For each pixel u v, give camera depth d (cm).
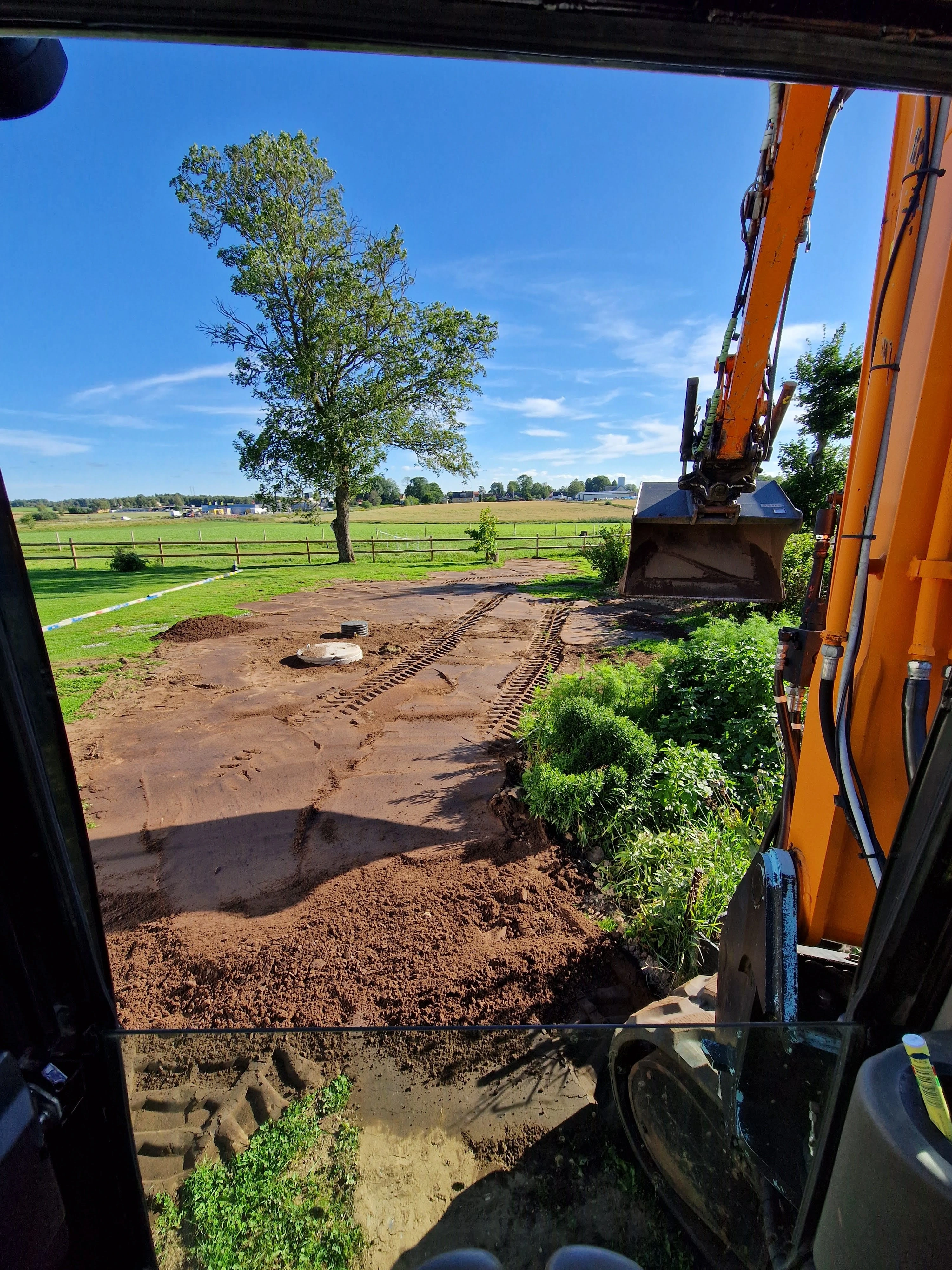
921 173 121
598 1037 221
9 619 81
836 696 147
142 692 815
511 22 51
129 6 48
